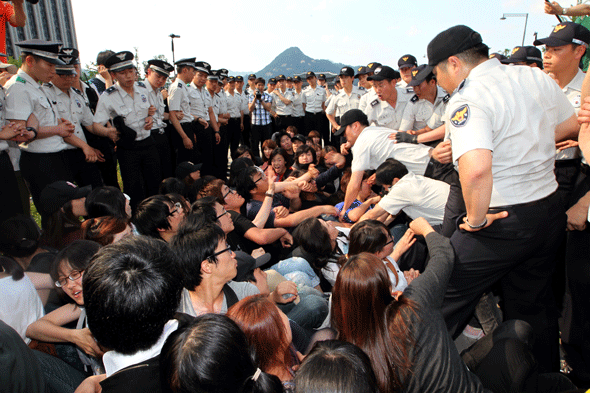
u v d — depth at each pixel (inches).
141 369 45.7
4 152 138.9
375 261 61.7
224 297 79.0
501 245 74.5
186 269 70.6
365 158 145.8
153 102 210.5
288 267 115.4
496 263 76.2
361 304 59.4
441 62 80.0
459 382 58.1
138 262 46.5
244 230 130.0
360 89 339.3
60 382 71.1
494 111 70.1
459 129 71.2
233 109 392.2
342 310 61.7
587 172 105.7
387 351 57.4
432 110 174.6
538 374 76.7
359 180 148.9
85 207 105.3
